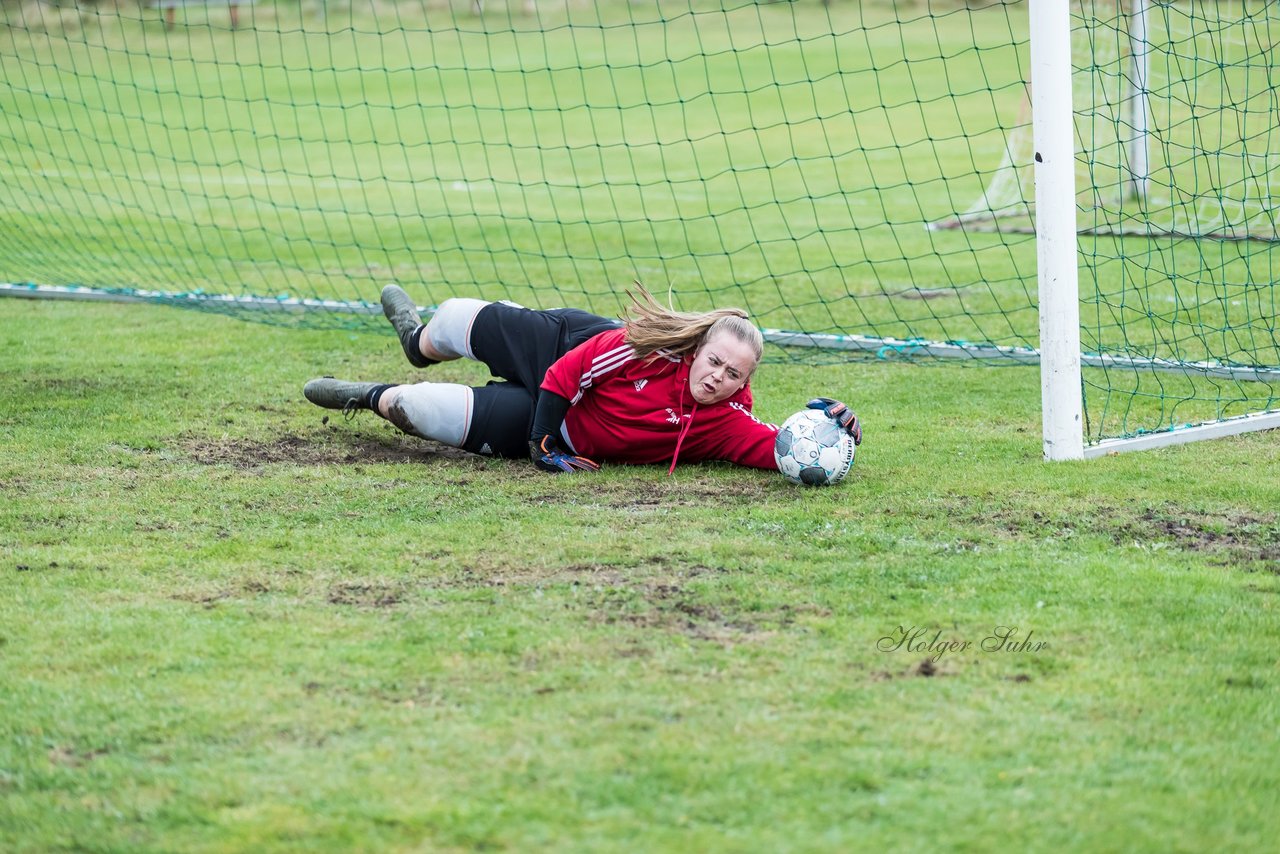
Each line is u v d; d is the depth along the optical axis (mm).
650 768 10523
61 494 17578
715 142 70875
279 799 10148
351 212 49594
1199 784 10383
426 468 19031
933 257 40094
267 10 122688
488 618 13367
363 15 124625
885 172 59625
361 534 16000
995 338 29188
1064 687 11930
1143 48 30938
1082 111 24594
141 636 12906
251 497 17516
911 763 10625
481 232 45344
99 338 27891
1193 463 19141
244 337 28281
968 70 97750
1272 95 31047
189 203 50312
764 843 9555
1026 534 16031
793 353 27281
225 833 9727
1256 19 30359
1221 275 34906
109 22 110812
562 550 15375
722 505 17219
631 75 100188
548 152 67688
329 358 26469
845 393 23844
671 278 37344
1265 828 9805
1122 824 9828
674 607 13656
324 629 13102
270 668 12234
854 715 11383
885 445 20328
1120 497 17484
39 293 32250
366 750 10820
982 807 10023
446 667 12258
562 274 38000
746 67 102750
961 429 21312
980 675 12141
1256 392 23641
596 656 12477
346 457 19656
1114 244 39625
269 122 77562
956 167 60156
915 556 15211
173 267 38188
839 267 36000
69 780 10406
